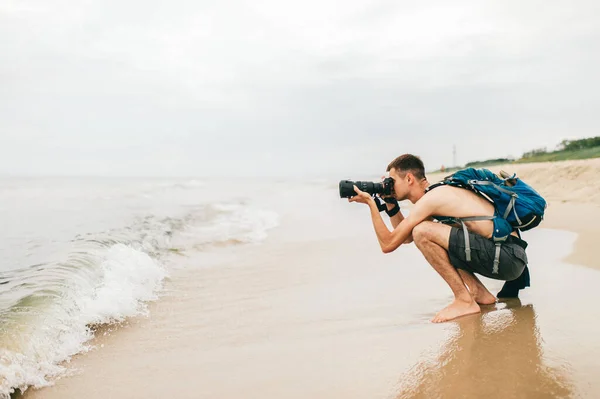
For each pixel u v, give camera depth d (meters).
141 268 4.17
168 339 2.62
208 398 1.84
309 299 3.43
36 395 1.95
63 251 4.35
